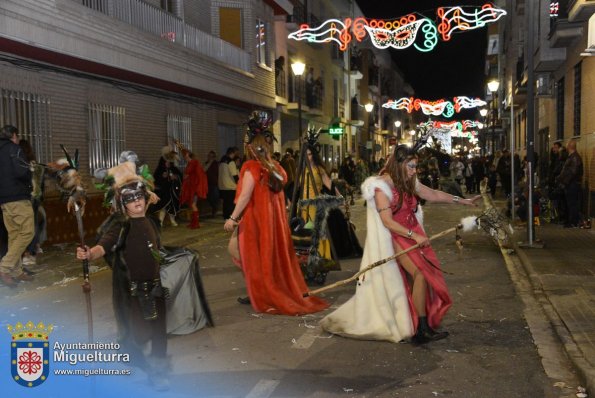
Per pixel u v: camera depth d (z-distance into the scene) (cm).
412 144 576
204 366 510
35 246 973
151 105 1628
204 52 1797
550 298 718
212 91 1811
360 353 542
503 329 620
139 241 457
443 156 2588
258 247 679
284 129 3003
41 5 1061
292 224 812
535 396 448
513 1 2962
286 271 691
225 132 2175
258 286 675
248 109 2292
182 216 1747
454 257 1070
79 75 1304
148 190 470
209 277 908
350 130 4419
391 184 568
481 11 1859
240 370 500
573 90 1598
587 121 1420
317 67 3400
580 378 479
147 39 1430
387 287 568
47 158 1201
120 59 1319
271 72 2375
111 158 1427
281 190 705
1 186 817
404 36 1995
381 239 566
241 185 679
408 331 560
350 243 1043
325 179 855
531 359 528
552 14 1650
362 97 5231
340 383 471
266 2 2302
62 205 1216
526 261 961
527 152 1122
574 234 1267
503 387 465
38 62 1174
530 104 1111
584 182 1448
